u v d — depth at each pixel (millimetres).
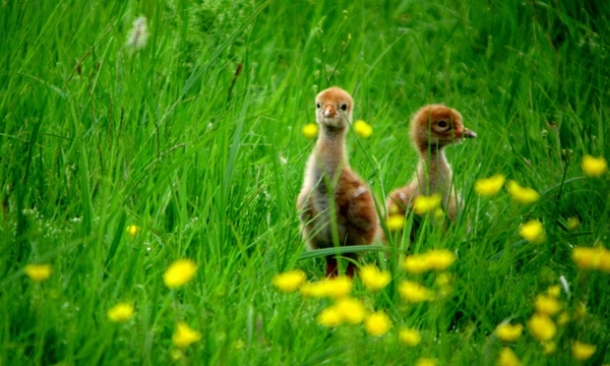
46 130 11758
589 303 10602
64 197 11000
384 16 19719
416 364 8297
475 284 10375
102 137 11578
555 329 9031
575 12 19000
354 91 15562
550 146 14656
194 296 9227
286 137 14188
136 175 11172
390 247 10281
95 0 14250
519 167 14727
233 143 11156
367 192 11914
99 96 12641
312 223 11945
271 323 9016
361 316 8531
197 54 14672
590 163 11039
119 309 8133
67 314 8484
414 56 18078
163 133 11969
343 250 10250
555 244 11859
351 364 8203
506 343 9508
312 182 11898
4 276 9055
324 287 8805
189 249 10430
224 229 10578
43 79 12266
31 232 9172
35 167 11234
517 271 11766
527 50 18297
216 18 15258
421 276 9961
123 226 9680
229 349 8328
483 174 12977
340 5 19062
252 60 16078
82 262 9023
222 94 13930
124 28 13953
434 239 10812
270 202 11961
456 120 12602
